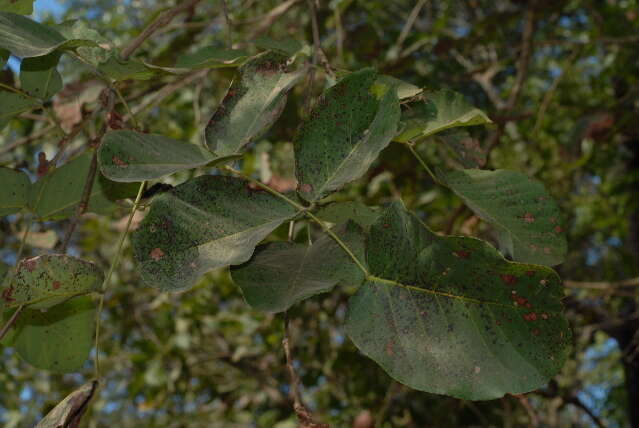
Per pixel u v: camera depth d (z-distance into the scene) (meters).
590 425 3.01
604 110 1.49
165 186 0.69
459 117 0.64
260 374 2.16
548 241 0.64
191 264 0.59
